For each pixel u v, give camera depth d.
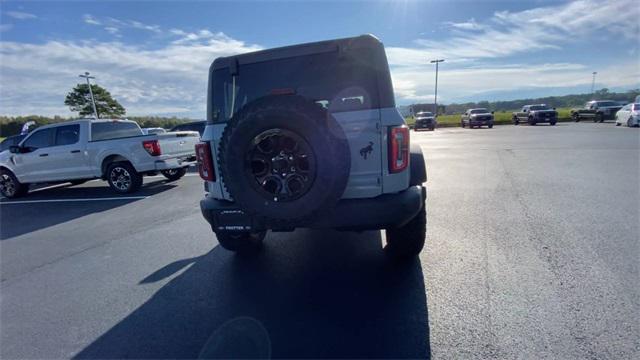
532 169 8.12
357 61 2.81
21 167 8.74
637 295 2.63
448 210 5.11
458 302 2.70
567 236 3.86
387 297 2.86
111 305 3.08
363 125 2.75
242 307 2.89
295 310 2.79
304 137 2.46
